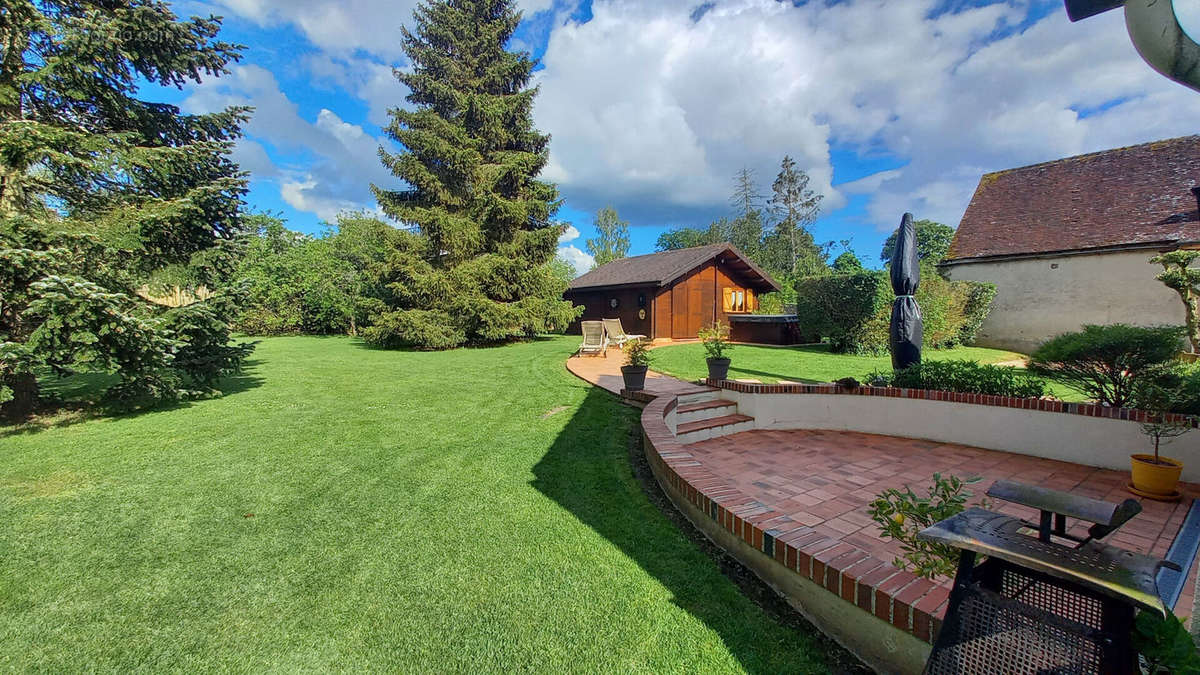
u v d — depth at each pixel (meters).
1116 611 1.23
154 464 4.78
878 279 12.98
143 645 2.29
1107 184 15.89
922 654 1.90
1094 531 1.40
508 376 10.35
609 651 2.22
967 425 5.86
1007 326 16.19
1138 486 4.39
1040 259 15.45
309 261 24.00
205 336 7.14
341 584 2.77
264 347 17.23
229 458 4.97
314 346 17.70
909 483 4.59
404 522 3.55
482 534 3.36
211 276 7.37
